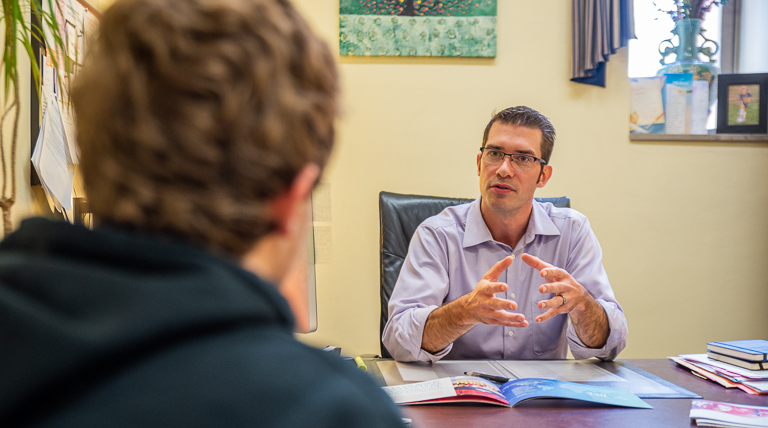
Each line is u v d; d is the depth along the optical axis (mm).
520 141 1563
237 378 244
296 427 234
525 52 2492
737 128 2514
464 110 2492
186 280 254
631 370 1254
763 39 2625
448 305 1301
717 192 2531
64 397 239
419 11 2463
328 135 309
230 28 270
